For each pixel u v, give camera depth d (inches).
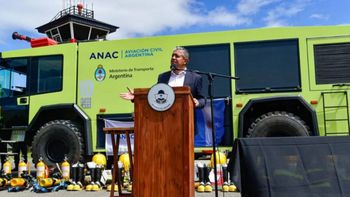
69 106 353.1
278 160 150.6
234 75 331.0
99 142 348.5
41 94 365.7
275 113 320.8
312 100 320.5
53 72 365.7
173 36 343.9
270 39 330.6
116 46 353.4
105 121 346.9
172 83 181.5
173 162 146.9
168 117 148.9
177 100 149.3
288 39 329.1
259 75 328.5
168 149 147.7
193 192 154.6
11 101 373.7
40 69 369.4
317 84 321.7
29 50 374.3
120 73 350.0
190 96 151.0
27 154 371.2
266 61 329.4
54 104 358.3
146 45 347.9
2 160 379.9
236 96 327.9
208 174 294.5
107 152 345.1
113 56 353.1
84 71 357.7
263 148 152.1
